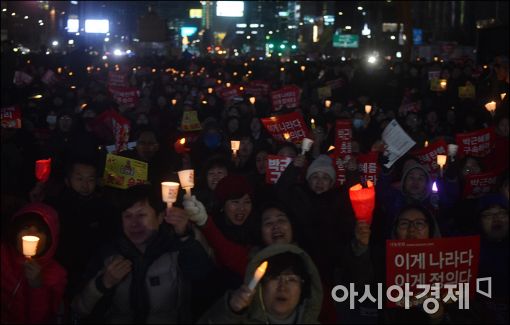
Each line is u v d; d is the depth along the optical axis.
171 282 5.03
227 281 5.46
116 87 18.58
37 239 5.04
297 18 167.88
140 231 5.12
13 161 10.21
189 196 5.10
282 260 4.34
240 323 4.33
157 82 23.70
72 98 19.55
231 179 6.29
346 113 15.10
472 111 16.39
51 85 23.95
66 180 7.12
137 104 18.05
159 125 15.32
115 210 6.09
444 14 106.81
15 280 5.27
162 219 5.32
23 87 22.39
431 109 16.22
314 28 121.50
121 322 5.00
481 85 18.77
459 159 9.44
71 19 53.69
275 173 8.64
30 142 11.59
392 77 25.33
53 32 92.56
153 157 9.71
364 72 24.38
